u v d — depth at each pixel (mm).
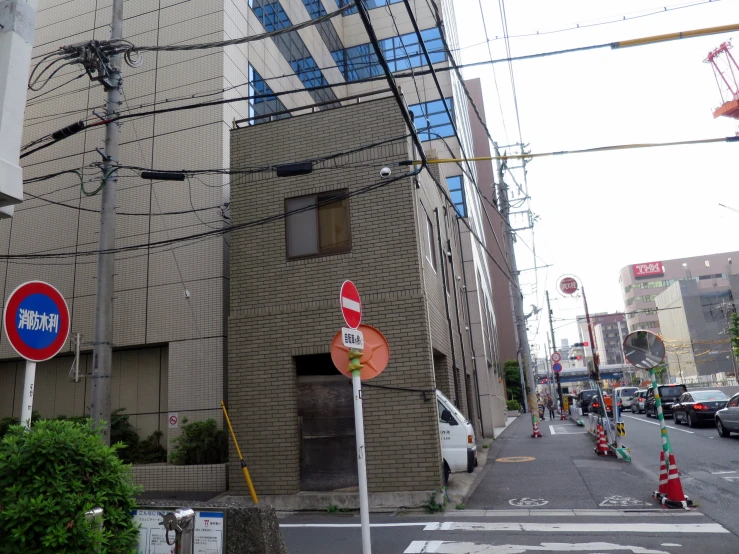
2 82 5172
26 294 4590
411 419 10109
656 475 11852
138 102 14703
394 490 9945
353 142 11586
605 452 15367
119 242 14148
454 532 7984
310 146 11836
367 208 11195
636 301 115125
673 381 80562
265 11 17469
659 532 7473
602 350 125438
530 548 6949
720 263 114312
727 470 12008
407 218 10922
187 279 13406
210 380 12711
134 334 13523
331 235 11391
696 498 9555
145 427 13555
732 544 6777
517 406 50062
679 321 78750
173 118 14359
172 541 4938
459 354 17609
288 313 11188
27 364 4551
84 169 14820
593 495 10203
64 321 4906
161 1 15305
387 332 10547
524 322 24516
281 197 11773
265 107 16719
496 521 8609
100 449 4406
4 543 3900
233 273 11742
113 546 4344
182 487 11523
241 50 15398
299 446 10797
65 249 14555
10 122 5168
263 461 10703
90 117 15133
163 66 14750
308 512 10047
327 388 10906
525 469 13781
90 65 9555
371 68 28188
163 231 13852
